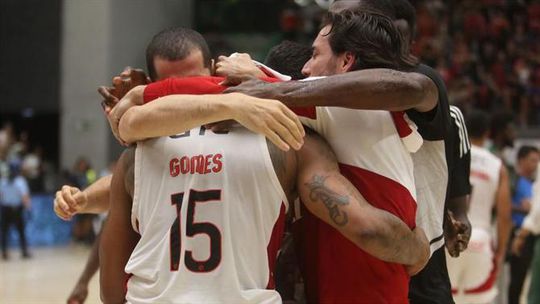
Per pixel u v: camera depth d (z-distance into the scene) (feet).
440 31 93.25
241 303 8.27
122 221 9.48
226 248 8.30
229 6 101.71
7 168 60.59
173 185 8.59
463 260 19.69
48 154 93.97
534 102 79.51
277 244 8.68
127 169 9.13
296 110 8.76
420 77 8.28
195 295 8.26
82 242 69.51
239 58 9.20
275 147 8.50
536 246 25.61
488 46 90.84
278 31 102.42
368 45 9.24
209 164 8.45
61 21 86.89
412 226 9.00
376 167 8.73
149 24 88.17
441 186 10.91
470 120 22.18
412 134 8.92
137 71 9.57
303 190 8.49
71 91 86.22
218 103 8.04
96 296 37.88
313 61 9.60
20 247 65.87
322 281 8.96
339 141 8.79
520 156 31.17
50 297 41.14
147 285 8.60
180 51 9.27
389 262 8.74
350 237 8.27
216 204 8.37
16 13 88.63
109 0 84.33
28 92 88.17
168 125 8.30
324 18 10.08
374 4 11.61
